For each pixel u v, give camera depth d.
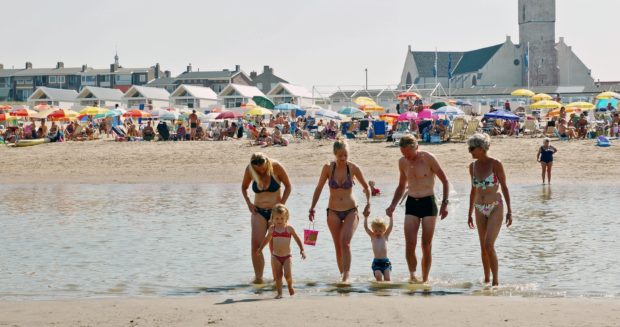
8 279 19.91
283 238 17.47
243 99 161.50
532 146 65.69
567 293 17.58
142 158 69.69
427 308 14.66
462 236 26.92
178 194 46.66
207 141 79.06
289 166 63.88
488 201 18.86
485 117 73.94
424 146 69.25
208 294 17.95
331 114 94.88
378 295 17.50
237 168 63.66
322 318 13.92
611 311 14.23
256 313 14.48
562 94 181.88
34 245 25.69
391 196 43.69
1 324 13.87
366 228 19.92
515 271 20.52
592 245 24.73
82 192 48.69
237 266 21.73
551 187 48.84
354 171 19.95
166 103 183.12
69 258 23.09
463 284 18.84
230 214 35.03
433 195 19.62
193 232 28.72
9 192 49.03
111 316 14.47
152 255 23.56
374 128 75.69
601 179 52.91
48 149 76.81
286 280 18.55
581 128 70.94
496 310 14.40
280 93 160.75
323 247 24.91
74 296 17.78
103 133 99.56
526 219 31.78
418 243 25.50
